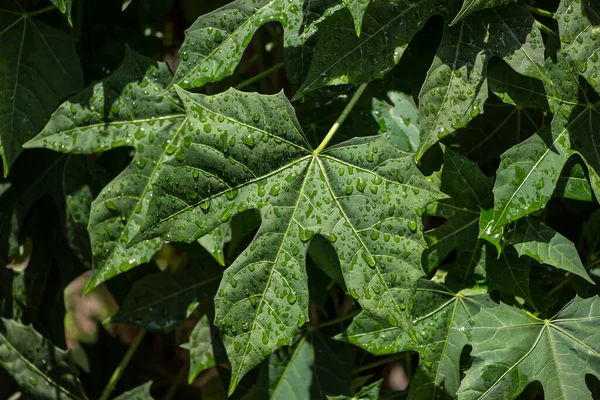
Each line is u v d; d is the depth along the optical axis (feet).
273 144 2.81
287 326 2.77
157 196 2.74
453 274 2.97
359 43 2.86
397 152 2.80
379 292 2.78
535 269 3.06
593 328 2.87
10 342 3.14
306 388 3.10
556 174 2.87
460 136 3.09
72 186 3.14
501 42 2.86
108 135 2.98
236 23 2.90
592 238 3.11
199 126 2.76
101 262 2.96
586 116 2.91
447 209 2.95
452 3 2.86
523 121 3.09
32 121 3.02
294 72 2.92
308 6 2.90
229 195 2.78
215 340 3.14
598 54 2.85
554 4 3.10
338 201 2.81
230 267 2.76
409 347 2.92
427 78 2.84
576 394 2.86
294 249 2.79
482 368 2.86
